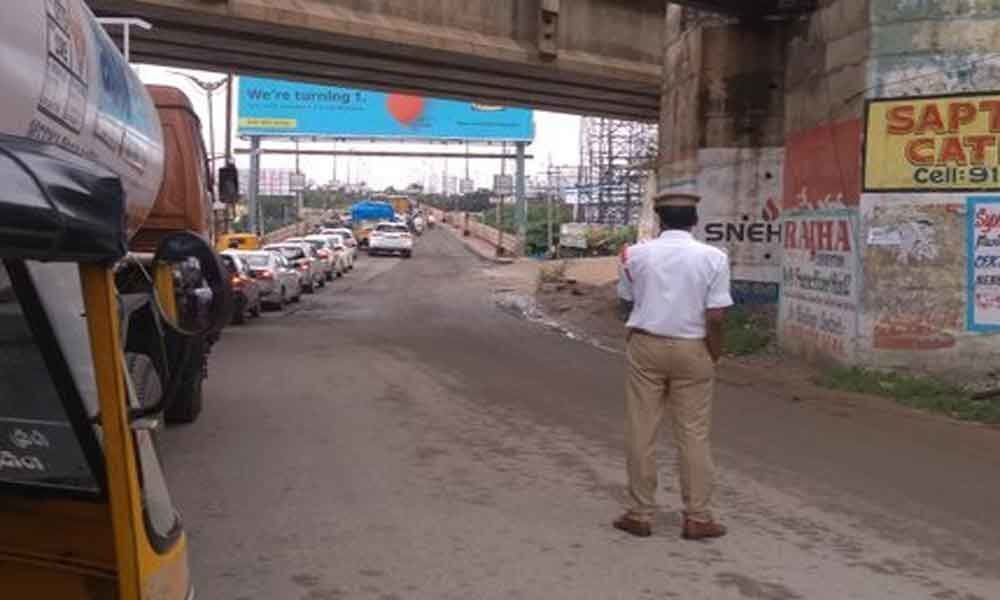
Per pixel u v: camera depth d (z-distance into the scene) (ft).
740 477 29.35
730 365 56.24
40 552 12.25
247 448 32.40
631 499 23.86
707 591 19.67
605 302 102.42
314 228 288.51
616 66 89.66
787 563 21.50
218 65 88.12
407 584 19.85
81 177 9.29
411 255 225.76
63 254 9.06
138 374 13.16
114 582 12.00
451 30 78.95
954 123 46.60
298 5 69.87
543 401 42.96
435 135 213.87
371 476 28.73
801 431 37.04
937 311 47.06
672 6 79.25
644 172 213.05
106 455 10.46
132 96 24.11
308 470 29.40
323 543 22.40
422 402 42.16
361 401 42.22
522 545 22.45
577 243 220.02
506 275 164.35
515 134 219.00
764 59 71.41
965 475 30.45
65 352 11.48
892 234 48.21
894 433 37.11
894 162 48.19
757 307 71.51
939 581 20.58
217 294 11.17
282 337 70.95
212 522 23.94
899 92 48.03
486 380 49.32
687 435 23.07
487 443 33.65
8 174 8.70
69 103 17.11
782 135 71.00
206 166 44.52
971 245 46.21
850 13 51.21
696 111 73.51
